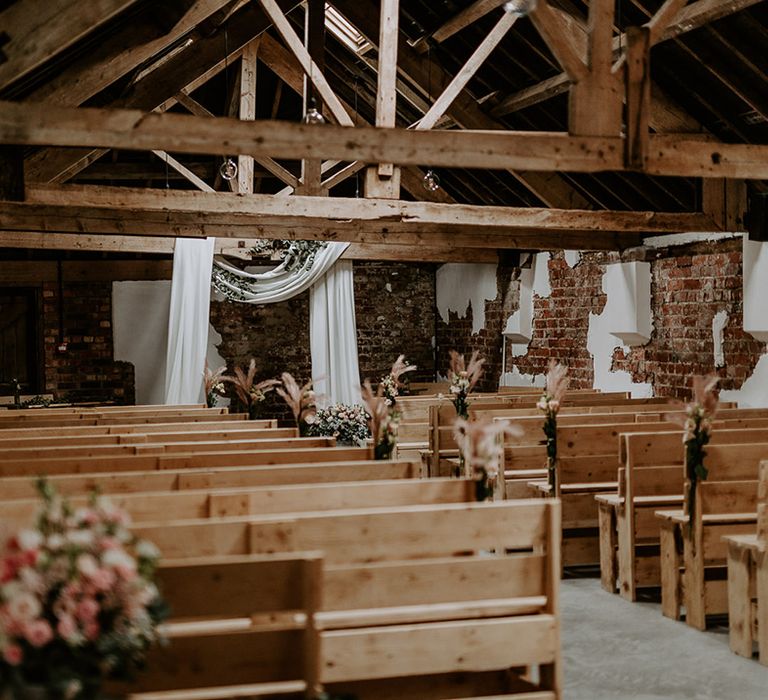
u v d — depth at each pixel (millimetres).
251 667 2791
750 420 7176
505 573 3430
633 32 5566
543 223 8875
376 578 3293
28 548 2236
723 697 4340
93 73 7312
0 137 5035
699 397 5371
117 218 9750
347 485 3959
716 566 5484
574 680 4582
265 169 13094
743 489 5438
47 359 13359
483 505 3477
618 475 6180
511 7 5484
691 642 5172
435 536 3439
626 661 4863
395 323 15188
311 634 2783
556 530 3467
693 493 5367
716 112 8195
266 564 2783
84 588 2238
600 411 8547
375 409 5391
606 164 5586
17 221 9375
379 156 5465
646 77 5602
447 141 5508
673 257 10156
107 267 13484
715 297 9516
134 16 7398
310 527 3330
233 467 4914
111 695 2621
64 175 9625
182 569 2723
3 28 5328
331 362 13484
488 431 4086
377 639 3230
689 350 9930
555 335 12453
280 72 10609
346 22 10398
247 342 14344
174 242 12227
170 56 9156
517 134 5539
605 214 8922
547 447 6730
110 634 2289
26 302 13453
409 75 9898
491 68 9797
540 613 3504
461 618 3488
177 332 12227
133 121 5168
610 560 6262
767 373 8836
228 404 14289
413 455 9883
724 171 5984
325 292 13492
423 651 3271
